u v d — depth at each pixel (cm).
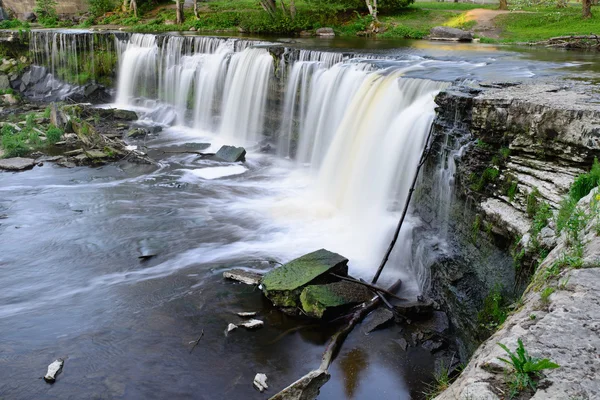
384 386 877
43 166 1986
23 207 1598
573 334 440
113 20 4178
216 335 1004
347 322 1038
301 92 2016
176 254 1317
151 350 960
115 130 2464
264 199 1681
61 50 3114
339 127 1702
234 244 1372
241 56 2314
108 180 1845
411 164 1325
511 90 1146
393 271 1241
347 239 1395
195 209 1594
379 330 1017
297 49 2119
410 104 1470
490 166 1004
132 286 1172
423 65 1859
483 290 972
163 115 2686
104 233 1429
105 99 3016
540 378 399
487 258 977
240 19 3731
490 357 436
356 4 3659
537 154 911
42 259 1292
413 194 1302
